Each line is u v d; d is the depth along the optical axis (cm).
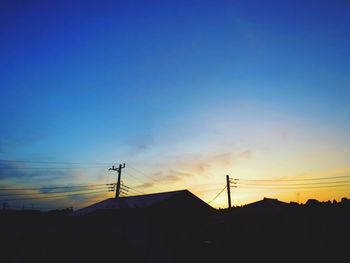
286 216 2947
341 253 2330
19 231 2320
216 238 2805
